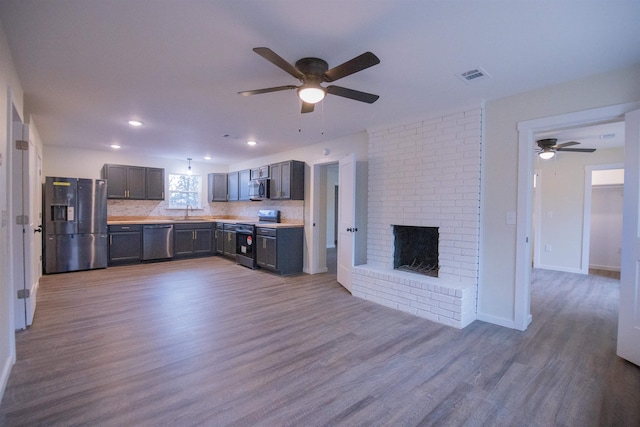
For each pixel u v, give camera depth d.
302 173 5.60
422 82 2.77
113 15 1.83
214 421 1.71
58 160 5.75
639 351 2.33
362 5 1.73
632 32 1.96
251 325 3.07
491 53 2.26
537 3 1.69
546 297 4.18
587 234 5.62
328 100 3.21
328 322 3.16
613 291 4.49
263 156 6.62
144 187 6.52
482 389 2.04
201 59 2.37
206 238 7.10
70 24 1.92
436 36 2.03
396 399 1.93
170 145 5.54
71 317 3.22
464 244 3.34
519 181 3.04
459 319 3.06
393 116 3.73
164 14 1.82
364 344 2.68
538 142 4.66
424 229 3.99
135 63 2.44
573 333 2.96
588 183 5.61
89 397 1.90
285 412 1.79
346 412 1.80
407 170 3.85
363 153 4.50
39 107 3.44
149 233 6.25
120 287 4.40
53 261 5.16
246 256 5.96
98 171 6.16
